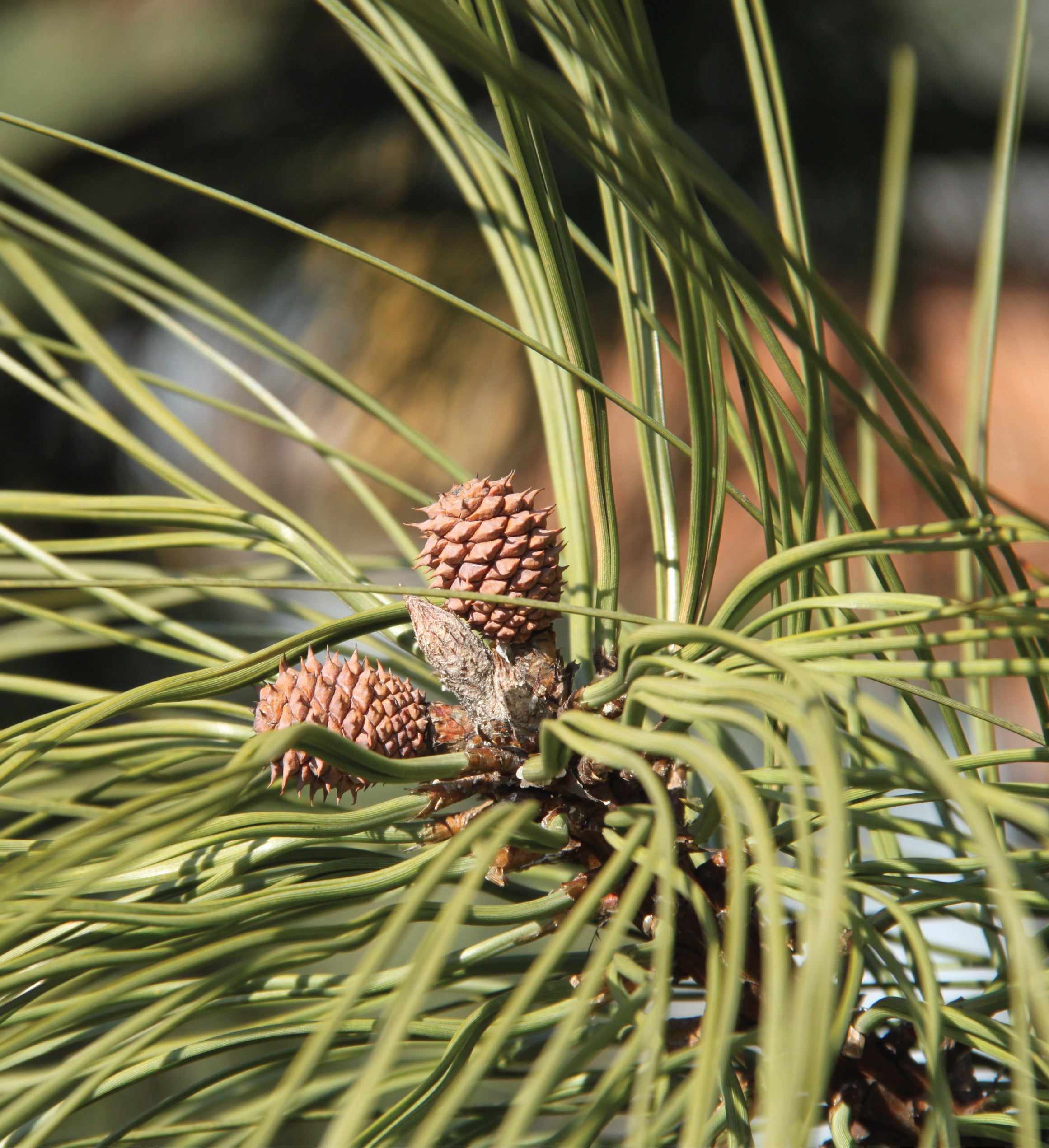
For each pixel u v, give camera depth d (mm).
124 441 758
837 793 635
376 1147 700
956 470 678
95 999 681
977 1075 767
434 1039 716
